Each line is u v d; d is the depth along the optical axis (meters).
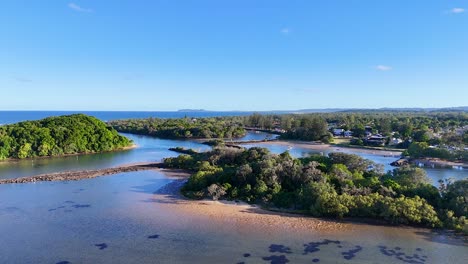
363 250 41.91
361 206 51.09
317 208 52.81
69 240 45.03
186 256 40.56
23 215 54.72
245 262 39.09
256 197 60.19
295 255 40.72
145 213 55.44
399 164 109.31
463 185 51.56
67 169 96.81
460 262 39.09
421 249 42.12
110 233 47.31
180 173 89.62
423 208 49.28
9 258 39.91
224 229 48.44
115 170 92.75
